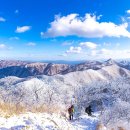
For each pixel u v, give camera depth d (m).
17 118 15.80
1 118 14.92
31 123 15.23
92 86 83.00
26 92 79.06
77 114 32.22
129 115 27.41
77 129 20.48
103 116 25.48
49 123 16.88
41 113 20.64
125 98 69.19
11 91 69.12
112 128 24.48
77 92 73.44
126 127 25.45
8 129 13.12
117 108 28.06
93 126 23.53
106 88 83.81
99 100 61.53
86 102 60.22
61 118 22.31
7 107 17.81
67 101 74.38
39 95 81.25
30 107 21.78
